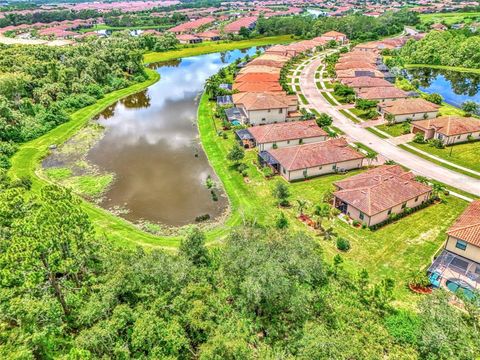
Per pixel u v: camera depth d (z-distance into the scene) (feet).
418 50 459.73
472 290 113.60
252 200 177.58
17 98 292.40
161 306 85.66
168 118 296.30
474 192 178.50
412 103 274.77
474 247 123.85
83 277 103.65
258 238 113.09
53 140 254.06
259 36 643.86
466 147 226.17
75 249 100.37
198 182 198.08
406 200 159.22
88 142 253.24
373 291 112.98
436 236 147.74
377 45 533.96
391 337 96.02
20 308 83.71
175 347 79.20
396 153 221.05
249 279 92.32
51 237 91.40
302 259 106.73
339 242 140.36
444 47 447.01
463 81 392.27
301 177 194.18
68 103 312.29
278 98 279.49
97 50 428.15
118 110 320.70
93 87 345.92
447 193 175.94
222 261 105.91
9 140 242.99
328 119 262.26
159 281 92.53
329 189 183.21
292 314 96.12
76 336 85.56
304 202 164.04
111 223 161.38
